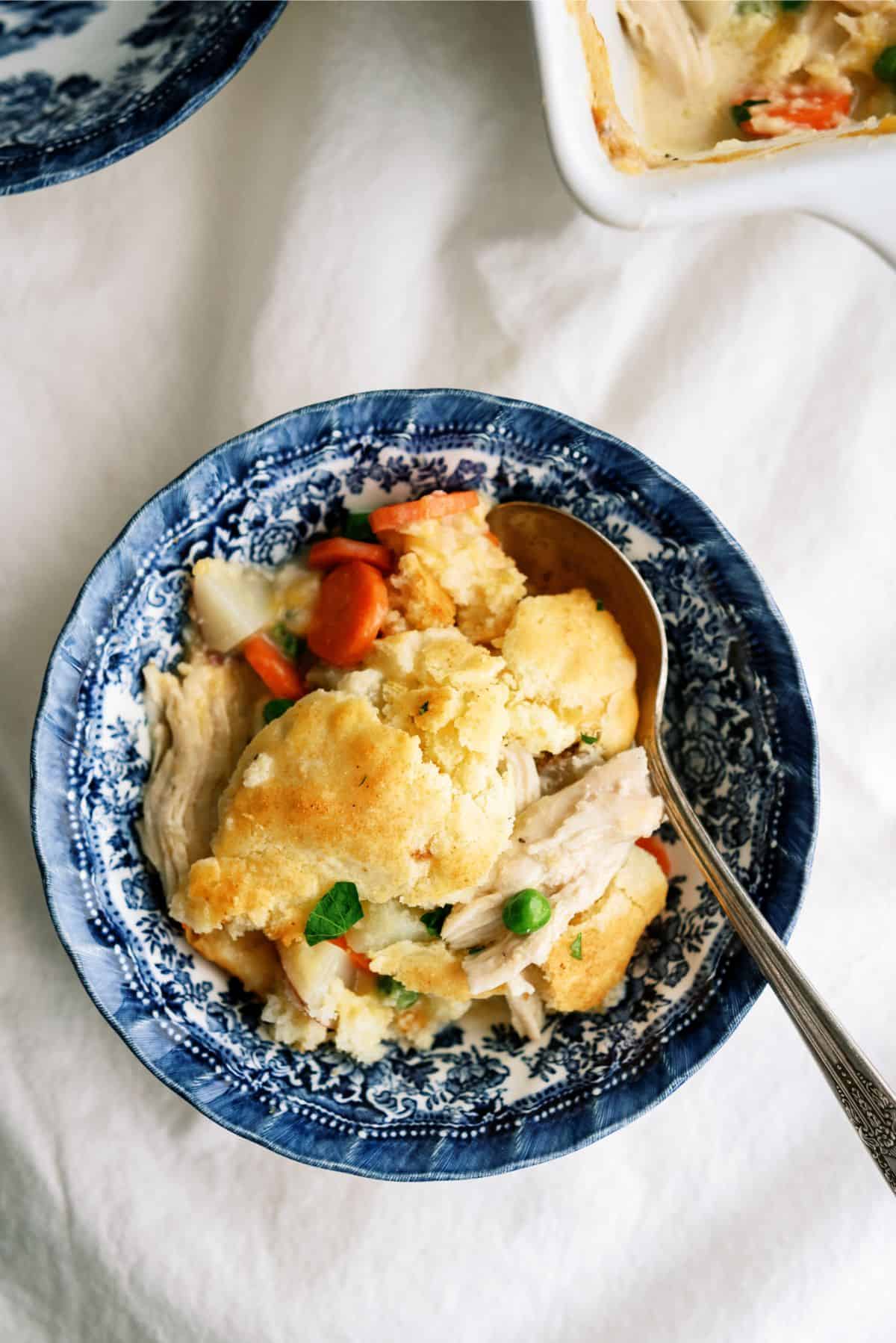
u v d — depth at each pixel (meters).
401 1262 0.51
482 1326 0.51
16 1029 0.51
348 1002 0.46
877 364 0.52
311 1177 0.51
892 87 0.50
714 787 0.48
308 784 0.45
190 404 0.51
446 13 0.50
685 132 0.50
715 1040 0.46
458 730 0.46
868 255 0.51
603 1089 0.46
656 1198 0.51
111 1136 0.51
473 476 0.47
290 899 0.46
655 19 0.49
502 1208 0.51
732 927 0.47
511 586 0.47
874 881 0.52
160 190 0.51
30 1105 0.50
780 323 0.51
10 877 0.51
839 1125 0.51
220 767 0.47
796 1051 0.51
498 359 0.51
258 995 0.47
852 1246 0.51
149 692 0.47
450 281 0.51
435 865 0.45
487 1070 0.47
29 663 0.51
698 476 0.51
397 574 0.47
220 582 0.47
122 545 0.45
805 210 0.45
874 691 0.52
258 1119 0.46
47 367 0.51
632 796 0.46
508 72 0.51
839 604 0.52
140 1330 0.50
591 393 0.51
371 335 0.51
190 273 0.51
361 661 0.47
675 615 0.48
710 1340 0.51
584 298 0.51
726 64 0.50
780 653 0.47
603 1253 0.51
